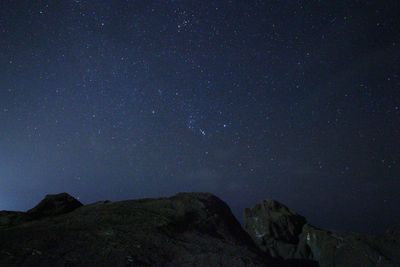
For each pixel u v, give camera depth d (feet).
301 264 24.27
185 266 12.39
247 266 13.20
